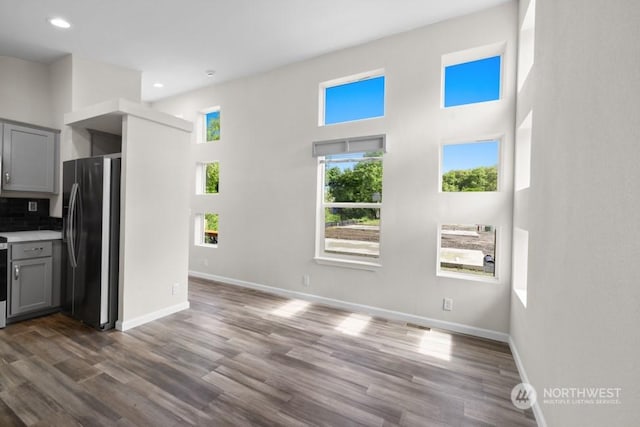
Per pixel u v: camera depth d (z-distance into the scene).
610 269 0.99
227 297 3.96
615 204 0.96
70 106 3.58
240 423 1.69
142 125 3.04
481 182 3.03
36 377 2.08
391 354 2.51
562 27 1.48
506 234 2.80
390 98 3.31
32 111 3.70
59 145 3.65
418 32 3.16
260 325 3.07
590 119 1.16
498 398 1.96
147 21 3.02
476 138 2.96
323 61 3.76
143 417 1.72
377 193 3.53
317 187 3.84
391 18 2.99
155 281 3.18
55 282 3.27
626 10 0.91
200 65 4.04
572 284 1.29
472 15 2.90
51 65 3.81
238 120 4.50
